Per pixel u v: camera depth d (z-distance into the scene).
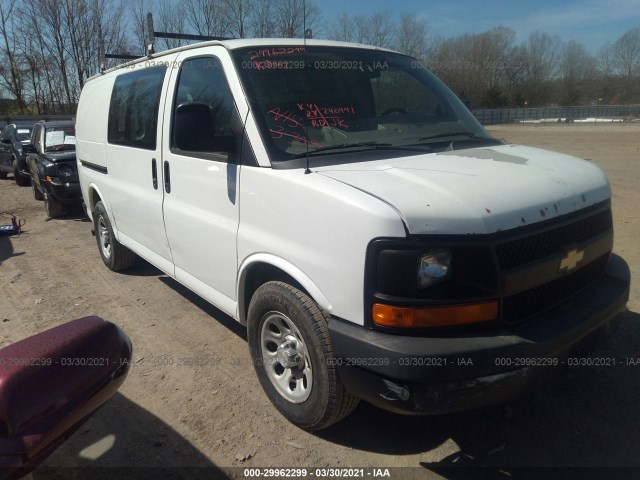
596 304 2.66
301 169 2.71
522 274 2.33
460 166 2.74
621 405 3.12
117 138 4.72
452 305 2.23
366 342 2.27
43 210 9.90
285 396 2.98
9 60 29.58
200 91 3.44
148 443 2.92
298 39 3.62
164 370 3.67
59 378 1.89
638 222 7.09
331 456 2.77
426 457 2.74
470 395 2.22
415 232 2.19
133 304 4.89
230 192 3.11
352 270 2.32
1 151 14.35
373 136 3.17
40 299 5.10
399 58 3.96
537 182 2.60
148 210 4.16
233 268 3.19
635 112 58.69
